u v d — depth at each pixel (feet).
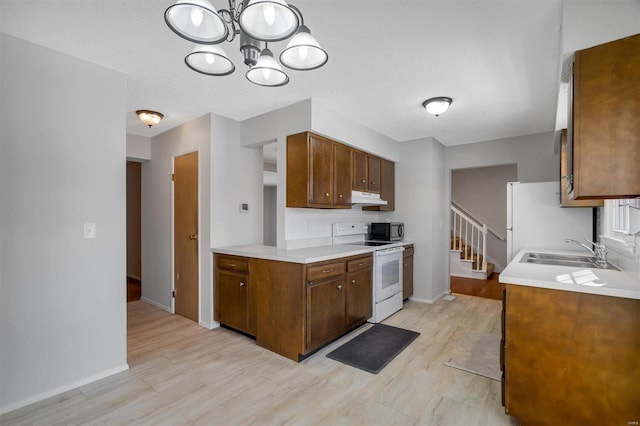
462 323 11.27
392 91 8.93
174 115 11.12
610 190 4.69
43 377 6.60
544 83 8.27
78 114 7.18
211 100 9.70
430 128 12.59
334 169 10.84
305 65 5.05
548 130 12.78
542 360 5.41
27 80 6.49
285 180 10.37
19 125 6.39
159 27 6.06
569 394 5.20
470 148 14.93
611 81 4.70
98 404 6.41
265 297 9.11
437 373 7.68
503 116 11.02
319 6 5.33
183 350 8.98
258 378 7.43
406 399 6.60
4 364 6.15
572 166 5.36
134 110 10.53
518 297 5.62
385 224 13.71
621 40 4.65
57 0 5.26
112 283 7.67
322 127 9.96
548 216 11.22
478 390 6.95
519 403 5.60
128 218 19.63
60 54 6.94
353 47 6.63
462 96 9.23
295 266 8.39
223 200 11.17
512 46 6.54
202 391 6.88
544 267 6.80
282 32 3.98
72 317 7.02
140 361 8.30
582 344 5.11
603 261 7.85
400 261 12.95
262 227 12.65
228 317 10.34
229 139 11.41
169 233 12.71
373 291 11.30
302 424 5.81
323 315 8.88
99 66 7.52
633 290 4.71
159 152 13.33
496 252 22.25
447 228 15.62
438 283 14.80
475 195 23.07
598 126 4.78
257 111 10.74
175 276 12.44
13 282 6.28
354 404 6.42
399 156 15.01
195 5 3.55
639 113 4.51
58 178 6.89
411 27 5.93
